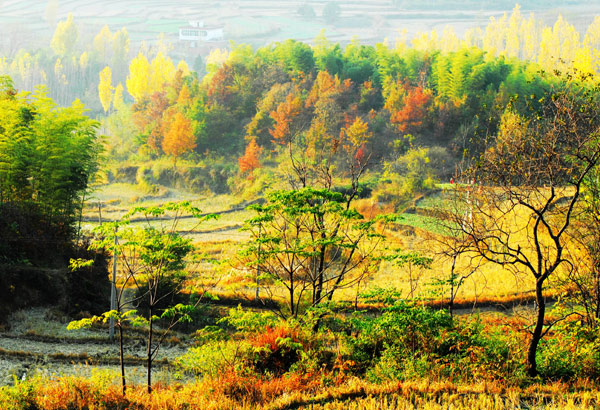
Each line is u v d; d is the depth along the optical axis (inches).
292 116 4446.4
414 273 1711.4
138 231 785.6
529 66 4965.6
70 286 1467.8
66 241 1684.3
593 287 829.8
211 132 4899.1
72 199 1902.1
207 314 1444.4
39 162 1663.4
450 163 3644.2
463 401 612.1
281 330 869.2
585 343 748.6
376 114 4618.6
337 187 3078.2
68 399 689.0
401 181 3085.6
